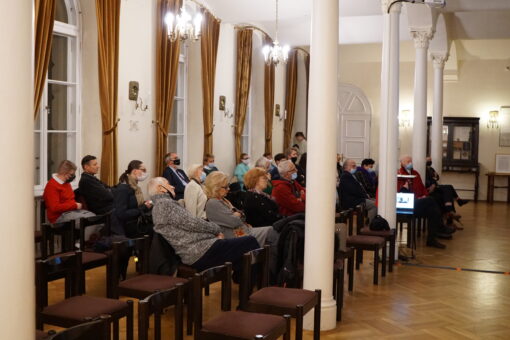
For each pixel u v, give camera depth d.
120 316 3.63
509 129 17.27
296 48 15.70
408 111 17.56
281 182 7.07
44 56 6.49
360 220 7.56
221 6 10.89
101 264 5.01
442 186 11.12
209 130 10.66
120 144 8.03
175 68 9.15
